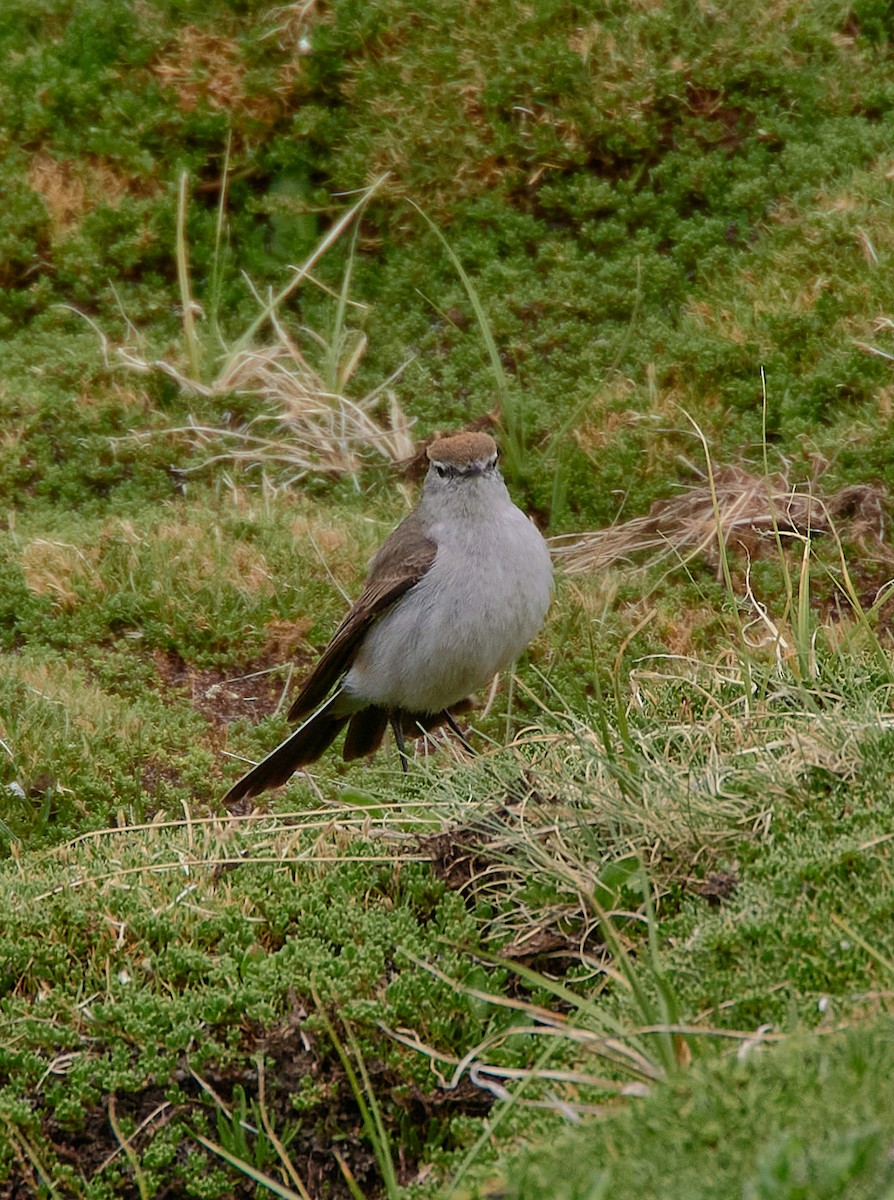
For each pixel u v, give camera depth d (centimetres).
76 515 1364
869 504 1232
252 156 1573
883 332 1334
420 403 1442
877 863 691
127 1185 687
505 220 1513
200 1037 719
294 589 1242
